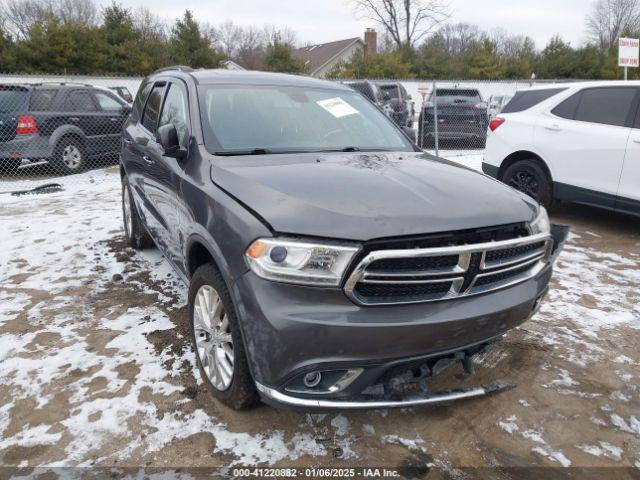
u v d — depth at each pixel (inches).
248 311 84.0
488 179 113.2
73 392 109.1
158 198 141.1
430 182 101.1
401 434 98.0
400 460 91.4
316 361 80.2
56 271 179.6
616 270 187.9
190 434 96.5
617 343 134.0
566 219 258.5
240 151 117.0
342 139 134.1
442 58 1386.6
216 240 92.7
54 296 158.2
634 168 213.9
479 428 100.4
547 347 131.0
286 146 123.5
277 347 80.7
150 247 203.0
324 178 98.9
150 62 1120.8
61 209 274.2
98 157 395.9
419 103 1003.9
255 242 83.4
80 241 214.2
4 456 91.0
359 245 80.0
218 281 95.7
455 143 507.2
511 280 95.9
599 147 225.5
